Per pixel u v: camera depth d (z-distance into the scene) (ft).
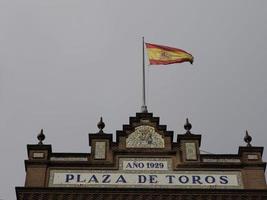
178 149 128.67
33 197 120.06
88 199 120.06
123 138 130.31
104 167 125.59
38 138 131.44
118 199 120.06
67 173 124.57
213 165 125.90
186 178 123.85
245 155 127.65
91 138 130.21
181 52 153.48
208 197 120.26
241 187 122.72
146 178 123.65
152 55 153.17
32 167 124.98
